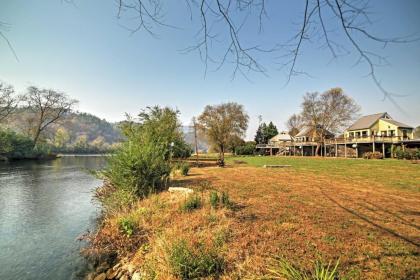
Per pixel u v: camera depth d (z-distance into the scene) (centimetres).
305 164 2572
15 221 864
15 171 2430
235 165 2678
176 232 512
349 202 802
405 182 1267
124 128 1177
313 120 4303
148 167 877
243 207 732
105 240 593
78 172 2366
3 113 3150
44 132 4706
